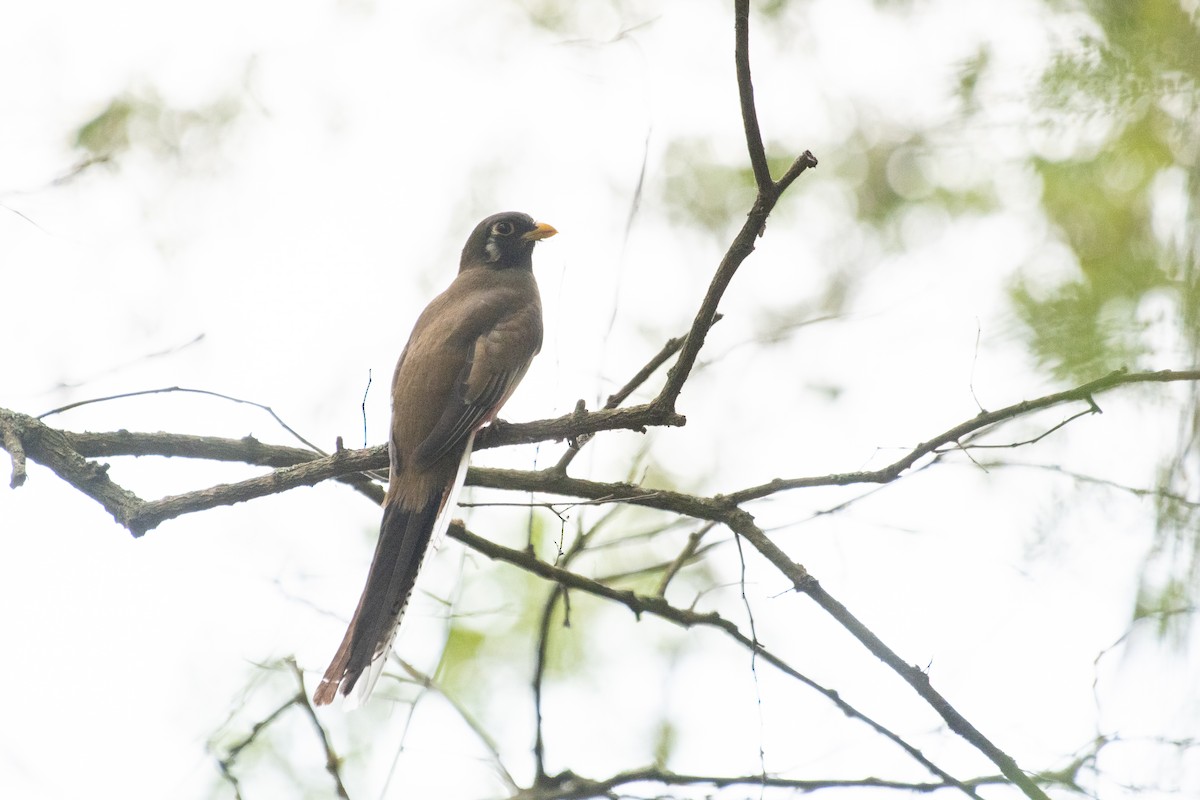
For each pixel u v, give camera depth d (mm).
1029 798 9344
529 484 10773
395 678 11602
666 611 11359
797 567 9969
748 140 8648
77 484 10102
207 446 10789
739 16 8453
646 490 10492
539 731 11344
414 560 10539
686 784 10930
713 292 9062
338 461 10156
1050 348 10141
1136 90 10688
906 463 10062
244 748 11141
